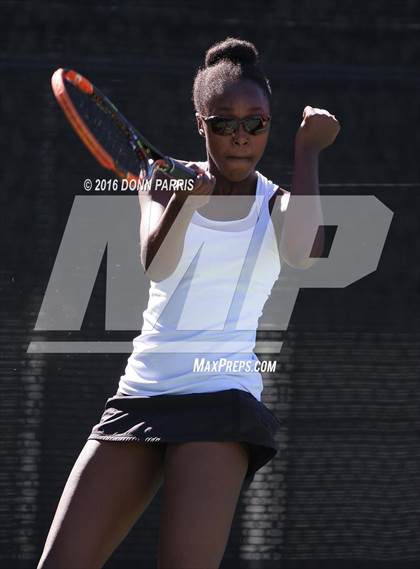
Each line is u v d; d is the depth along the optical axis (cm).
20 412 1318
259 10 1330
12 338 1315
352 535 1333
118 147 796
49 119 1320
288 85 1328
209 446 783
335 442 1330
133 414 809
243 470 801
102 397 1320
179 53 1328
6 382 1316
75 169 1320
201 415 788
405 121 1330
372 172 1330
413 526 1333
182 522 764
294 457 1332
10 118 1320
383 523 1330
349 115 1333
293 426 1332
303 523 1336
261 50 1332
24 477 1320
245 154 809
